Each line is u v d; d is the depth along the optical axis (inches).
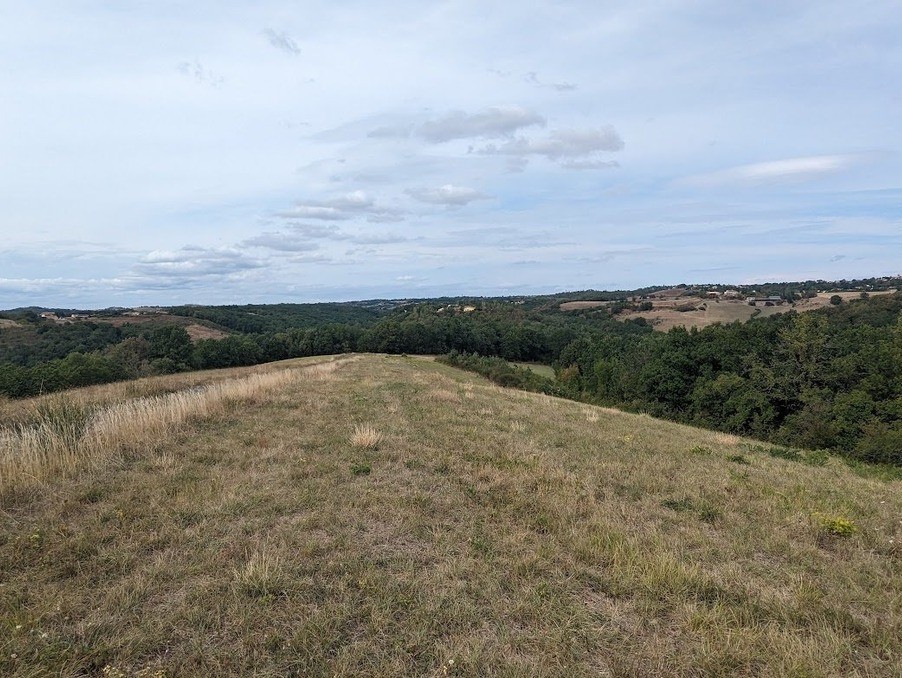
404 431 397.4
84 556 174.1
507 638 137.4
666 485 300.4
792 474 379.6
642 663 131.1
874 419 1006.4
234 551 180.1
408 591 157.9
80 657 123.5
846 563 203.6
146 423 353.1
